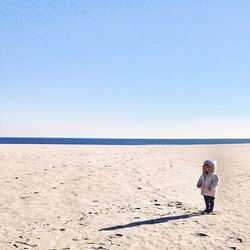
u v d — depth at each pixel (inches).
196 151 1536.7
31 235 324.5
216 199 505.4
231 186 621.6
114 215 400.8
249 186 620.4
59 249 287.9
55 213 407.5
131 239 315.6
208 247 297.4
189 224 366.6
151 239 316.2
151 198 502.6
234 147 1937.7
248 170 844.0
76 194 519.5
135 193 538.6
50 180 637.9
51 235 325.1
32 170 768.9
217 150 1616.6
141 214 407.2
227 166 924.0
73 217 390.3
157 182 649.0
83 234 328.8
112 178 680.4
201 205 463.5
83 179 657.6
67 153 1321.4
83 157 1130.7
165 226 358.0
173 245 301.1
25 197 491.5
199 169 868.0
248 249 294.0
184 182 658.8
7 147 1675.7
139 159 1096.2
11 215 395.9
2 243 301.9
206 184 418.6
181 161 1055.0
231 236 327.6
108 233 332.2
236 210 433.7
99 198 494.9
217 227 356.5
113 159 1076.5
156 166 904.3
